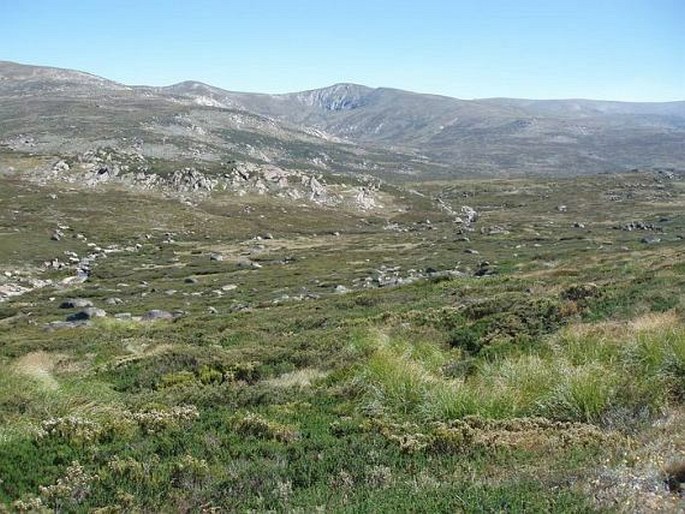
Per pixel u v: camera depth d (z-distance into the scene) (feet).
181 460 31.99
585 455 28.68
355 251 373.40
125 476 30.73
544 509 22.03
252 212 547.90
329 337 71.97
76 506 27.89
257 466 31.37
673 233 387.75
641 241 320.29
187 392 49.60
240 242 429.79
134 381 59.62
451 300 102.06
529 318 65.62
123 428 37.24
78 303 217.77
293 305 144.05
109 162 634.02
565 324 62.39
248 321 111.55
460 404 38.75
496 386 40.98
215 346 75.10
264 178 644.69
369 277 252.01
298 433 36.86
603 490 23.66
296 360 62.18
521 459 29.43
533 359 44.45
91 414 42.04
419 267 275.59
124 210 496.23
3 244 350.23
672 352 40.24
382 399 42.24
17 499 28.71
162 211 508.94
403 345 58.80
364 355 58.18
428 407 39.40
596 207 635.25
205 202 566.36
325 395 45.85
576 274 120.37
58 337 116.26
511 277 127.03
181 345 82.17
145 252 375.25
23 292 265.54
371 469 29.84
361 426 36.81
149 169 624.59
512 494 23.56
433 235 463.83
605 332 52.65
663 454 26.86
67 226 424.87
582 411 36.29
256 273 291.99
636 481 24.34
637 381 38.06
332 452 32.65
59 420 37.52
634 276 95.86
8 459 32.71
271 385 51.88
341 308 121.49
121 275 298.97
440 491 25.03
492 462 29.84
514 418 35.73
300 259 340.80
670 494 23.32
